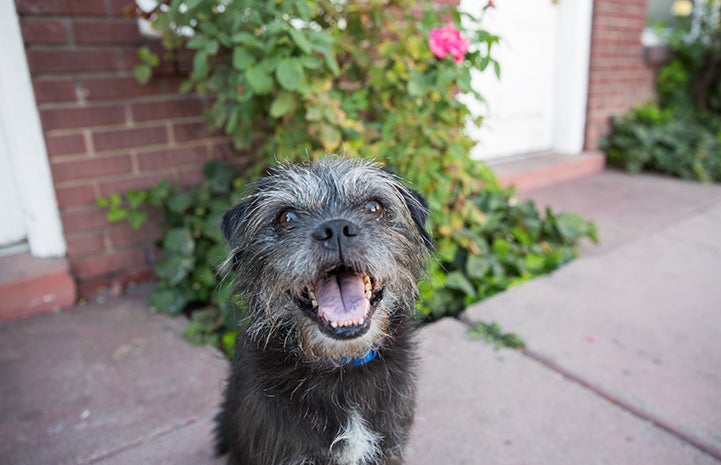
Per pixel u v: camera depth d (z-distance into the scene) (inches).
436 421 45.2
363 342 34.2
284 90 55.0
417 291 39.8
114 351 54.8
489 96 104.0
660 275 69.1
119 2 61.4
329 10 60.1
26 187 61.4
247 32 53.8
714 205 95.3
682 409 46.0
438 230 64.3
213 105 66.7
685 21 132.9
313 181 38.1
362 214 37.1
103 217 64.9
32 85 58.8
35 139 60.5
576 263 72.3
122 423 45.8
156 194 64.1
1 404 47.6
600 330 57.1
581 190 103.0
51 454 42.7
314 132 57.0
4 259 63.0
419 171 59.3
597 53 111.2
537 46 109.0
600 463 41.3
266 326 36.4
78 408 47.3
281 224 36.7
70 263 63.8
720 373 50.3
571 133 115.1
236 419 37.3
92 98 61.9
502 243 69.9
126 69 63.1
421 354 51.2
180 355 54.3
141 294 66.2
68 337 57.0
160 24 57.0
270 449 34.2
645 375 50.1
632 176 113.3
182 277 60.1
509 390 48.6
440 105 61.6
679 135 115.7
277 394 34.8
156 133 66.3
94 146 63.0
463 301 65.0
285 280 34.2
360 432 35.5
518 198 97.0
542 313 60.3
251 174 64.1
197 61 55.0
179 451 43.0
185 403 47.9
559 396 47.9
